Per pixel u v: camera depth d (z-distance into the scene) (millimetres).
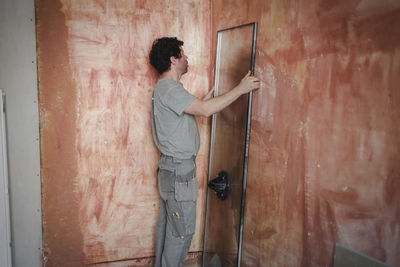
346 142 1383
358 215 1343
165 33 2309
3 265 1980
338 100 1412
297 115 1644
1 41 1919
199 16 2395
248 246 2061
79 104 2141
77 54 2100
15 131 2006
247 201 2066
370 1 1261
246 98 1966
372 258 1282
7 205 1966
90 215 2268
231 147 2162
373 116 1266
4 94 1947
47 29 2016
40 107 2057
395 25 1173
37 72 2020
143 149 2334
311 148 1564
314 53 1529
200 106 1712
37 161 2080
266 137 1884
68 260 2254
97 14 2119
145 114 2307
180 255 1977
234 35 2100
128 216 2359
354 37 1330
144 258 2441
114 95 2215
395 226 1200
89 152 2205
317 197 1542
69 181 2186
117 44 2188
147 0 2234
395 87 1182
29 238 2127
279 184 1790
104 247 2332
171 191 1894
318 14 1502
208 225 2477
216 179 2232
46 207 2154
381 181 1245
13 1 1921
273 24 1799
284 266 1766
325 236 1505
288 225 1731
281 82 1749
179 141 1850
